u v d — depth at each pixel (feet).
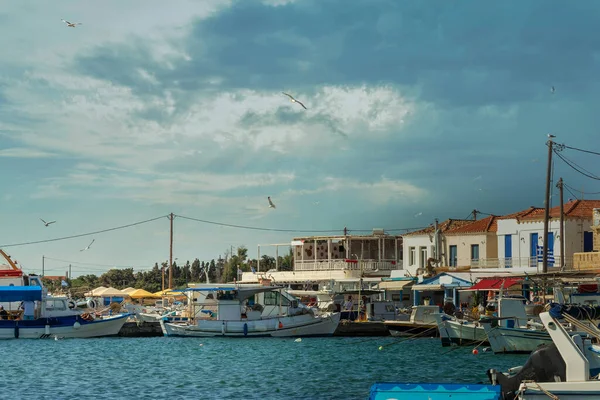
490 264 303.07
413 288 256.73
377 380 141.38
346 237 365.61
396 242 366.84
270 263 528.63
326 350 194.90
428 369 154.20
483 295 266.77
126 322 247.09
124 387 136.56
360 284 264.52
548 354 89.81
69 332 234.17
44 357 185.16
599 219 256.52
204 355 187.21
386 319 246.47
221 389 133.49
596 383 82.74
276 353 189.98
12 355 189.57
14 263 256.11
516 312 175.11
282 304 236.84
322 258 374.84
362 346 203.72
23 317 236.22
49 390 133.49
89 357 184.75
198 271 608.19
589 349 93.86
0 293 228.22
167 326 235.61
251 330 230.89
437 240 313.94
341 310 263.29
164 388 135.03
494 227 311.47
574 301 171.22
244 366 164.76
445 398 77.61
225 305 233.35
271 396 125.90
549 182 233.96
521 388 84.58
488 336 173.68
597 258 243.81
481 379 139.74
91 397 126.11
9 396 127.34
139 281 576.61
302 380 142.92
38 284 254.47
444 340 192.03
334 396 125.29
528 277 169.07
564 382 83.66
